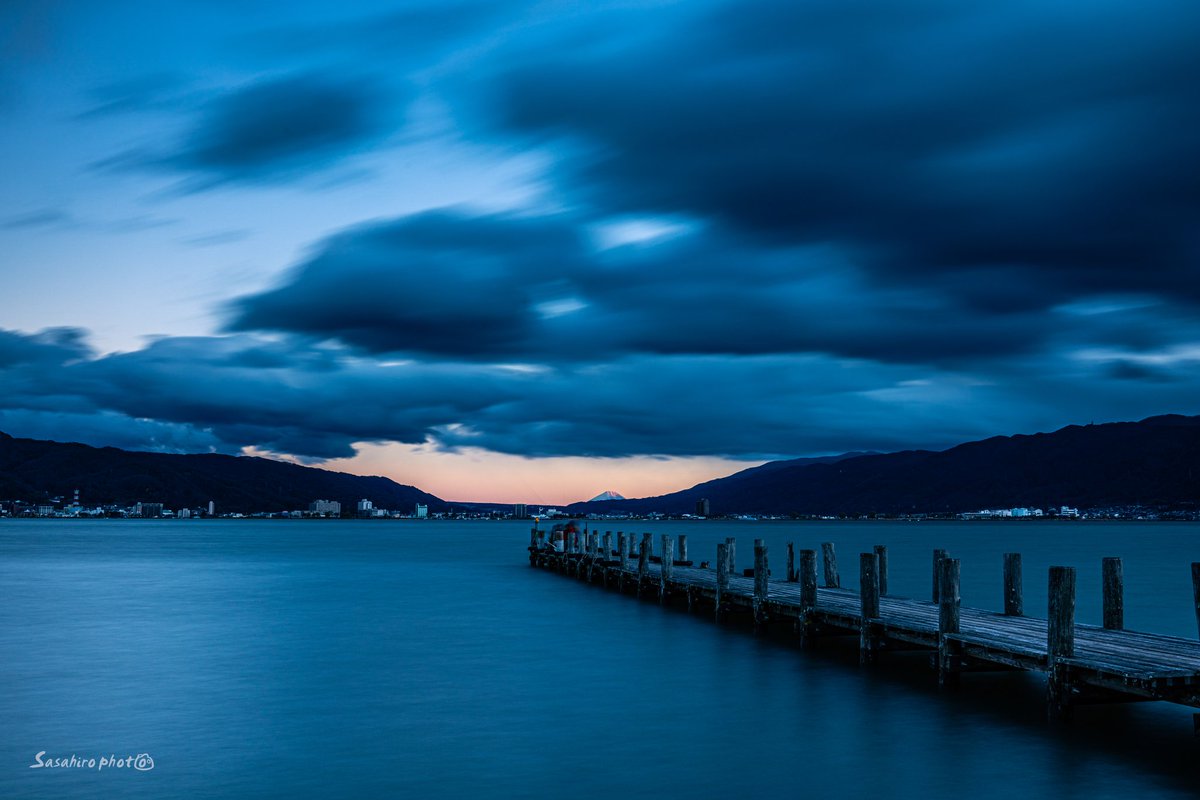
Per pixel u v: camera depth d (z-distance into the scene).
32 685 22.14
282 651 27.38
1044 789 13.89
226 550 104.44
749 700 19.98
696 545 138.50
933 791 13.90
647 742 16.73
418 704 19.94
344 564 76.00
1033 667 17.20
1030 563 80.06
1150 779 14.27
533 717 18.69
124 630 32.34
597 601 41.84
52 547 109.50
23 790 14.16
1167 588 49.28
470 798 13.77
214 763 15.52
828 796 13.74
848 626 23.80
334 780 14.59
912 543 141.75
